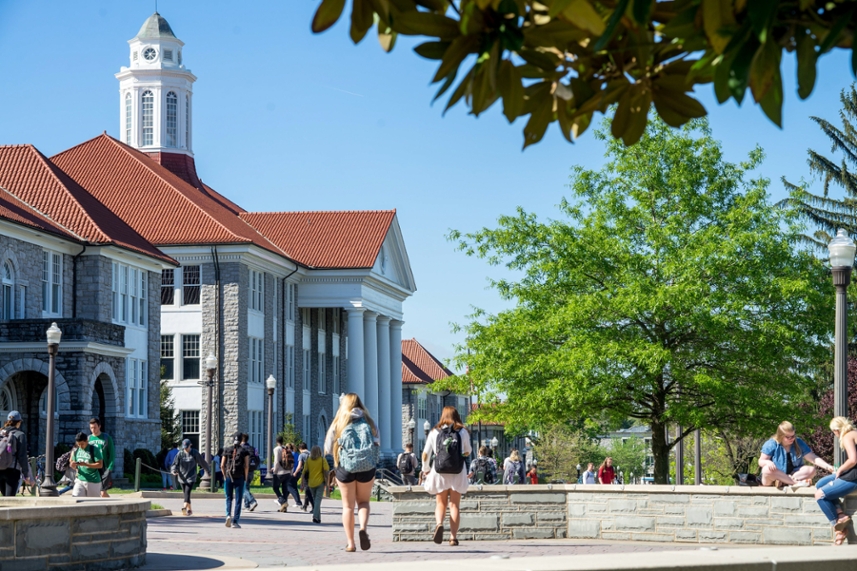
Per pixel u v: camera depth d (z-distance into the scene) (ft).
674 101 9.20
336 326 242.58
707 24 8.10
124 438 142.92
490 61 8.39
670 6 8.69
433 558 42.52
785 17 8.20
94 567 37.91
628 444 378.53
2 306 127.65
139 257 152.56
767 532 50.34
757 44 8.09
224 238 181.88
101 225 148.66
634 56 8.84
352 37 8.63
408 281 252.42
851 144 157.79
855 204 155.53
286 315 209.36
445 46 8.59
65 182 155.33
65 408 126.82
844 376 51.88
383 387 239.71
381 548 48.47
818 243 155.94
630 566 15.33
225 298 182.91
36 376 130.21
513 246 103.09
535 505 54.34
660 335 97.40
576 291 101.71
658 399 98.48
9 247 128.06
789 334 93.30
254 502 88.33
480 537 53.57
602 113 9.63
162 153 244.63
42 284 136.46
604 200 102.78
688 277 94.17
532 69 8.82
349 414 44.52
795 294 95.55
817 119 158.81
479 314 104.99
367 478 44.75
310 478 74.23
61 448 123.44
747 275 96.07
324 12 8.38
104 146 203.72
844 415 51.78
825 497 46.65
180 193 191.72
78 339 127.95
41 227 132.67
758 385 98.17
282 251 220.64
